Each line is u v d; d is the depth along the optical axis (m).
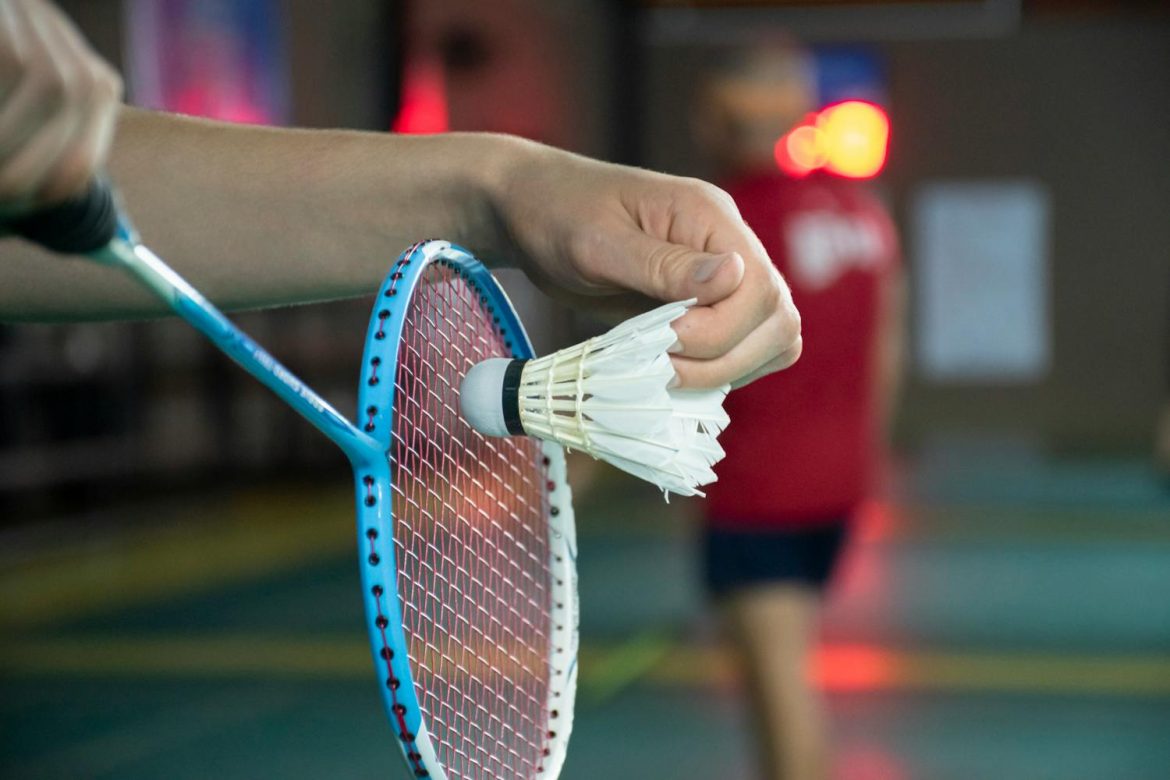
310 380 15.70
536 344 18.22
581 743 5.64
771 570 3.84
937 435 23.38
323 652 7.53
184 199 1.41
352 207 1.39
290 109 14.66
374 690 6.68
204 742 5.84
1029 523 12.12
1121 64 23.47
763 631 3.82
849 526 3.98
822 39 23.44
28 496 12.56
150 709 6.40
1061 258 23.83
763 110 4.05
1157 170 23.55
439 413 1.38
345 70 15.72
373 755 5.61
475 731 1.35
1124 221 23.67
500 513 1.46
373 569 1.19
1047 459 18.27
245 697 6.57
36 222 0.98
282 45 14.44
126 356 13.16
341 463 16.20
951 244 23.92
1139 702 6.21
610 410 1.24
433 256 1.29
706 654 7.24
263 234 1.40
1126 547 10.73
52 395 12.59
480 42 18.34
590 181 1.32
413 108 16.39
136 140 1.44
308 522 12.84
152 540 11.62
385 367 1.22
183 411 14.76
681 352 1.27
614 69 22.92
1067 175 23.70
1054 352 23.89
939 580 9.39
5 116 0.87
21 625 8.40
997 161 23.75
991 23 23.47
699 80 23.70
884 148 22.81
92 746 5.81
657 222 1.30
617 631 7.88
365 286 1.42
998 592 8.95
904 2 23.25
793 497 3.81
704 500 3.94
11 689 6.81
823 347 3.87
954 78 23.64
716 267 1.23
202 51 13.23
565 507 1.46
